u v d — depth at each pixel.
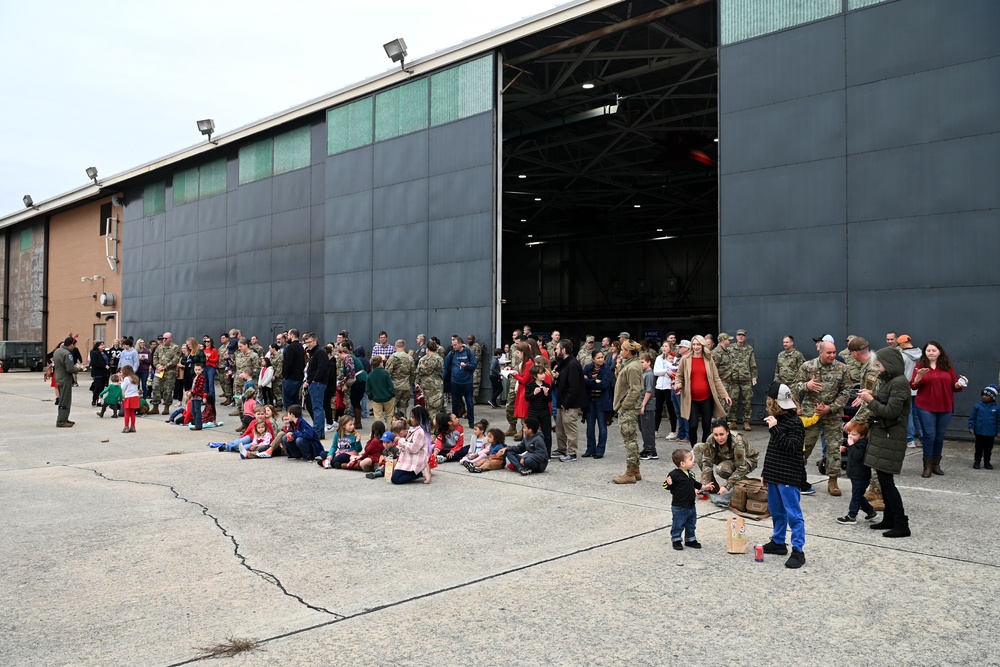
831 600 4.91
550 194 44.31
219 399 22.89
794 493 5.73
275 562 5.83
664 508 7.73
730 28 15.50
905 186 13.02
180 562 5.84
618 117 30.45
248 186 29.56
